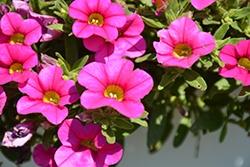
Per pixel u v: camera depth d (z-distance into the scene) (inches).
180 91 16.1
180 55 13.7
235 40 14.4
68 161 13.7
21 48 13.8
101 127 13.8
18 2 14.2
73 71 14.2
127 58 14.3
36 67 14.2
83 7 13.8
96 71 13.4
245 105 16.6
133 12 14.5
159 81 15.2
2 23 14.1
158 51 13.5
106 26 13.8
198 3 13.9
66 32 14.3
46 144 14.7
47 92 13.8
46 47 14.7
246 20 14.8
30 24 14.1
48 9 14.6
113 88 13.5
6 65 13.9
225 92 16.3
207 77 15.7
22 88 13.7
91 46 13.9
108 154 13.9
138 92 13.3
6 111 15.3
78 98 13.7
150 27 14.7
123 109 13.0
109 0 13.9
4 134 15.2
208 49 13.5
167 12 14.1
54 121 13.3
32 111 13.4
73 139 13.8
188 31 13.6
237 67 14.0
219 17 14.7
